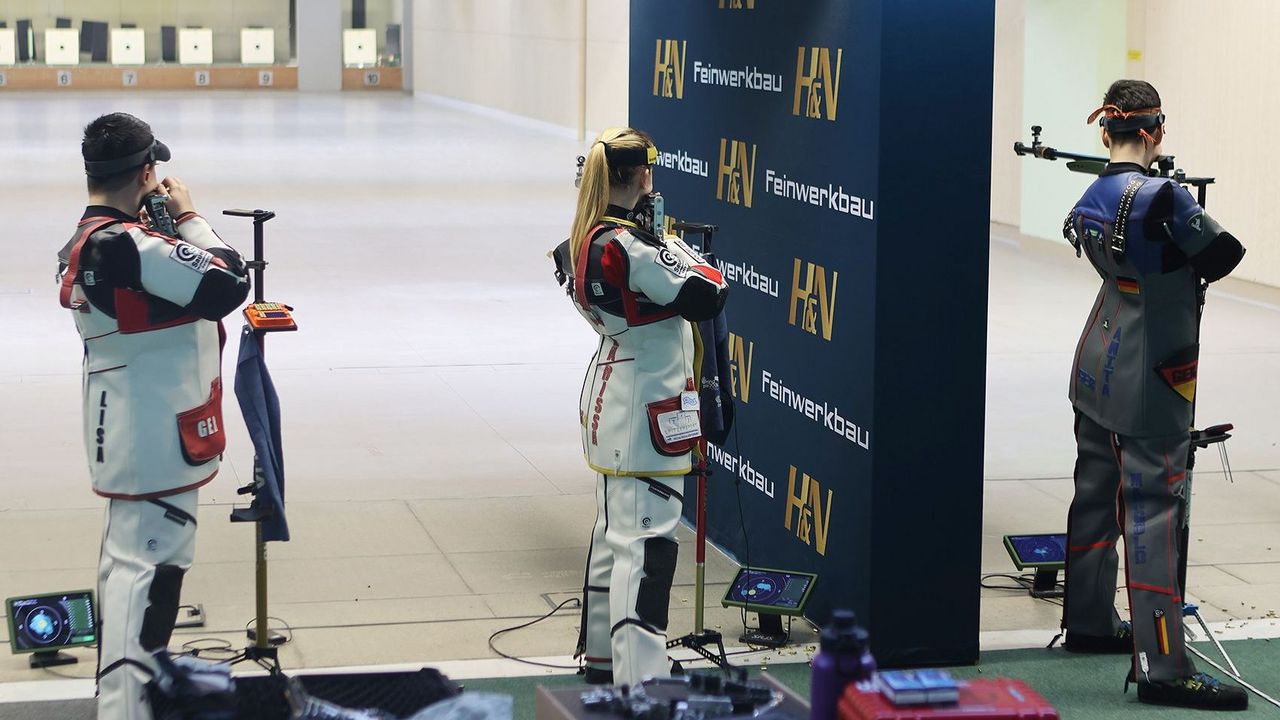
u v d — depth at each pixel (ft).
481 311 39.29
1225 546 21.76
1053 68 49.06
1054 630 18.54
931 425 16.67
